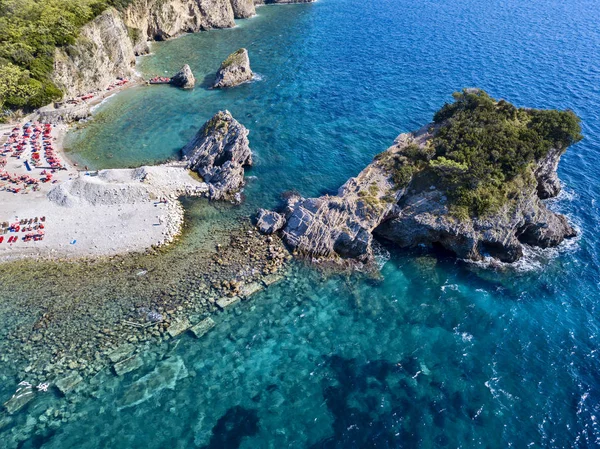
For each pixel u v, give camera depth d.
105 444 35.78
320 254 55.44
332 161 74.44
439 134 63.25
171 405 38.84
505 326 47.53
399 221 57.28
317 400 40.03
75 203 59.78
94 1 96.81
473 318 48.47
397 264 55.56
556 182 65.06
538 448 36.47
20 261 51.66
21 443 35.44
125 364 41.53
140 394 39.44
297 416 38.66
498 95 94.00
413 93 97.31
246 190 67.00
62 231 55.84
